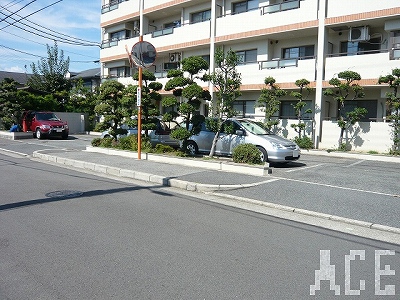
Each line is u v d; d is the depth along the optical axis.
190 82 11.55
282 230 5.41
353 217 6.06
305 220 6.03
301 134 17.08
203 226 5.46
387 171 10.78
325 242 4.93
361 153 14.28
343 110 17.23
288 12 17.52
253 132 11.81
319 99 16.53
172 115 11.62
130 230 5.16
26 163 12.15
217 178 8.94
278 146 11.09
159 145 13.00
